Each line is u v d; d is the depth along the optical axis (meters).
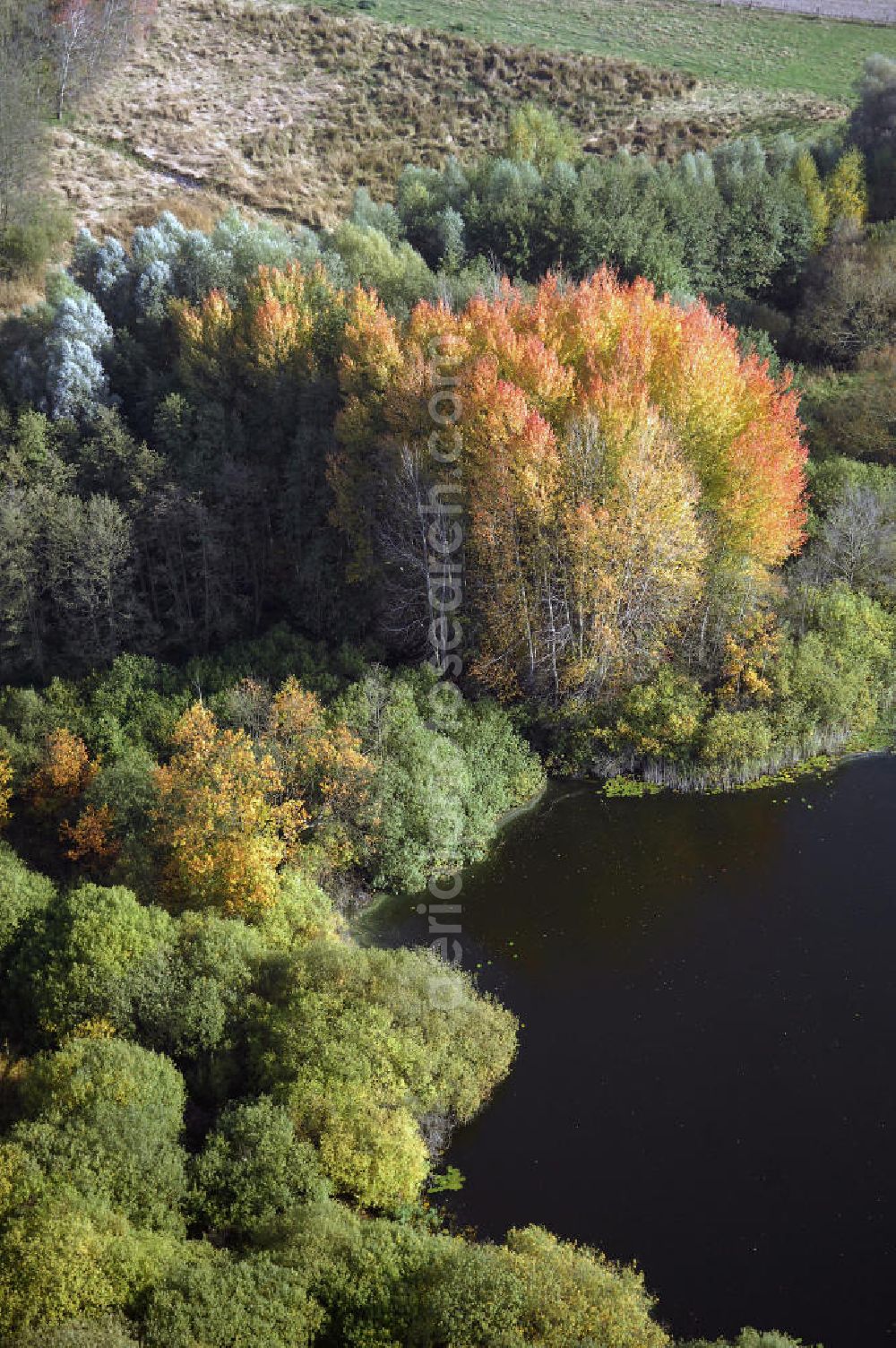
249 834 46.28
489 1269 29.78
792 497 58.03
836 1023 42.56
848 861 50.88
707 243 87.44
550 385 56.78
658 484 54.22
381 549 60.53
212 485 64.31
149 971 39.16
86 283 78.69
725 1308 32.53
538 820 54.91
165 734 53.84
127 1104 33.88
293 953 41.56
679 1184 36.44
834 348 83.69
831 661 58.81
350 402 61.09
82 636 61.34
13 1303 27.67
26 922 43.16
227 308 69.88
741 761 56.38
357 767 49.81
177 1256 30.42
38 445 63.91
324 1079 36.09
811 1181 36.50
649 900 49.41
